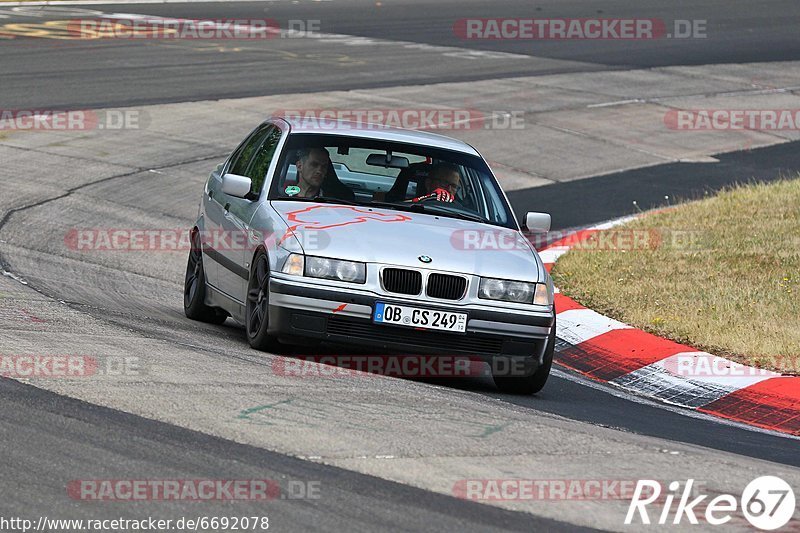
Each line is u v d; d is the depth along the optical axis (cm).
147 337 2567
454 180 2830
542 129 6969
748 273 3838
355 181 2777
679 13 12412
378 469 1734
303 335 2434
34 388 2011
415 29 10719
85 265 3684
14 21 9719
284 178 2762
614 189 5794
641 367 2955
